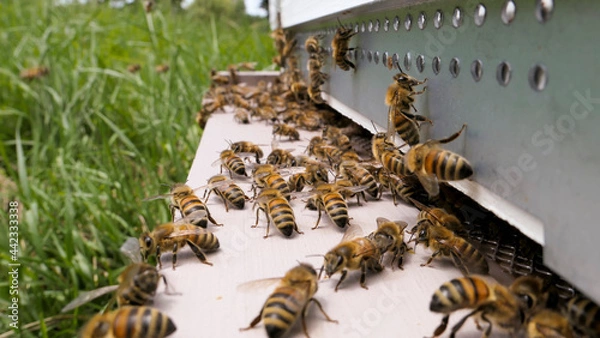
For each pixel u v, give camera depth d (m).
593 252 0.08
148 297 0.10
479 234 0.13
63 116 0.33
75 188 0.27
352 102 0.18
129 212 0.27
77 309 0.20
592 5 0.08
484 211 0.13
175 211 0.14
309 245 0.12
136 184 0.27
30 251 0.25
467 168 0.10
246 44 0.51
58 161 0.29
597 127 0.08
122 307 0.10
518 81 0.09
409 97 0.13
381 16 0.15
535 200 0.09
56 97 0.34
